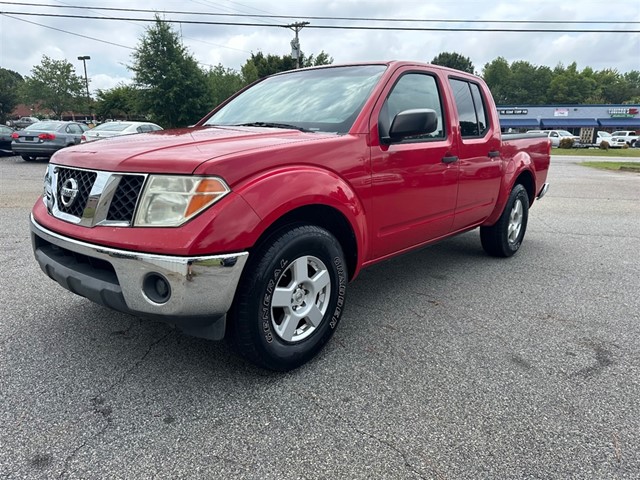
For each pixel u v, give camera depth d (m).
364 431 2.09
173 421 2.14
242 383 2.46
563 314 3.45
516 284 4.14
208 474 1.82
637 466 1.88
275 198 2.27
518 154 4.79
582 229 6.68
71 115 66.69
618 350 2.88
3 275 4.09
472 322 3.29
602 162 23.19
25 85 50.66
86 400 2.29
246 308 2.28
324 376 2.55
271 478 1.80
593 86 100.75
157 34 29.20
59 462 1.87
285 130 2.90
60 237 2.38
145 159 2.19
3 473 1.80
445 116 3.67
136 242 2.08
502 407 2.27
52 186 2.63
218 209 2.11
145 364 2.64
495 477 1.82
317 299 2.68
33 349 2.79
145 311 2.14
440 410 2.24
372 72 3.31
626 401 2.33
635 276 4.40
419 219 3.45
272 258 2.32
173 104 30.22
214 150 2.29
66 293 3.70
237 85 40.91
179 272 2.03
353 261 2.95
